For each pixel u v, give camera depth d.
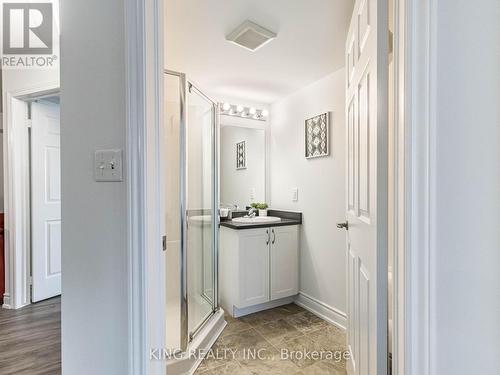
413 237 0.60
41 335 2.07
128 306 0.97
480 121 0.54
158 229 1.02
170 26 1.70
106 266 1.02
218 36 1.82
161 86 1.03
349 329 1.53
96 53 1.04
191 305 2.10
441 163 0.58
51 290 2.78
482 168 0.54
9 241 2.54
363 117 1.17
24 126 2.60
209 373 1.69
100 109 1.03
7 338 2.03
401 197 0.64
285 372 1.70
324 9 1.54
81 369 1.05
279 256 2.63
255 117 3.14
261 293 2.54
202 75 2.43
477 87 0.54
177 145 1.91
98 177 1.03
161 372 1.03
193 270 2.16
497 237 0.52
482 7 0.53
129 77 0.96
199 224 2.29
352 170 1.42
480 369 0.54
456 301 0.56
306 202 2.68
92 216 1.04
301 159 2.75
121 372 1.00
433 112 0.58
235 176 3.09
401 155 0.64
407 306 0.61
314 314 2.51
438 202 0.58
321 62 2.19
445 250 0.57
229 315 2.49
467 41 0.55
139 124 0.95
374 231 0.98
